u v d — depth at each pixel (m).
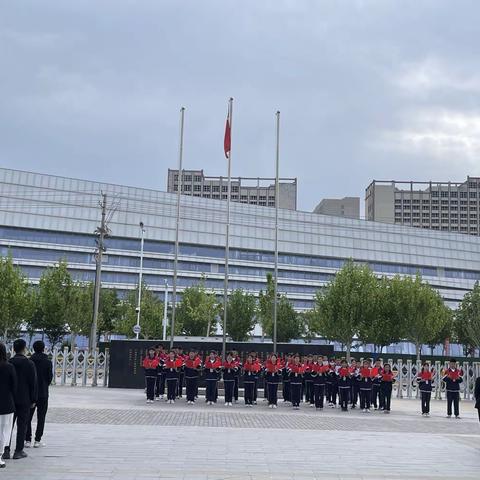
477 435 18.86
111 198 95.62
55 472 10.95
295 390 26.72
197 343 34.16
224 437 16.16
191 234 100.69
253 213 107.44
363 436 17.56
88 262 93.19
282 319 67.38
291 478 11.05
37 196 92.38
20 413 12.27
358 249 113.19
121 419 19.73
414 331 56.88
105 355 36.19
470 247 123.06
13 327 52.62
